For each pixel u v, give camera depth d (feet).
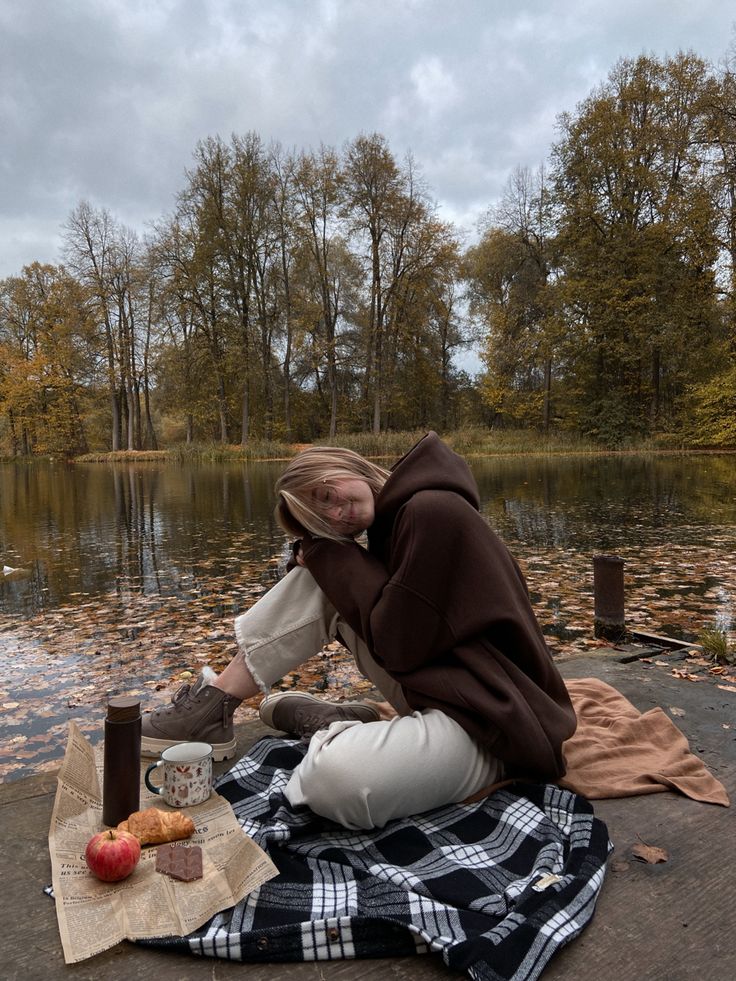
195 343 114.42
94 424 147.33
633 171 90.33
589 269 94.84
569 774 6.88
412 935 4.56
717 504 37.35
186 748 6.41
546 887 4.94
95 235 122.21
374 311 117.19
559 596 17.79
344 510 6.45
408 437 103.91
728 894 5.14
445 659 6.33
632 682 9.93
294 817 5.90
